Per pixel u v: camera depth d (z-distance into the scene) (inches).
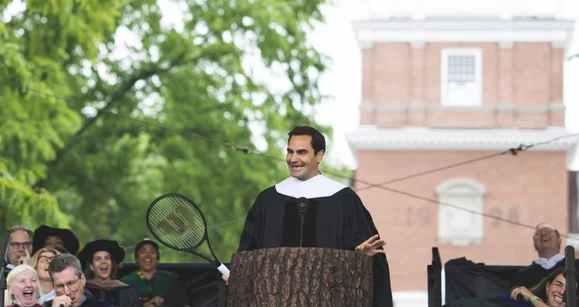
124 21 2886.3
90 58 2244.1
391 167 4692.4
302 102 2962.6
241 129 2861.7
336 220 877.8
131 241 2878.9
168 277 1273.4
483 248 4630.9
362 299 808.9
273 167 2891.2
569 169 4795.8
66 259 992.2
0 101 2159.2
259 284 800.9
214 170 2817.4
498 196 4667.8
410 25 4766.2
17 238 1151.0
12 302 963.3
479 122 4729.3
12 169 2175.2
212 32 2933.1
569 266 943.0
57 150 2731.3
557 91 4746.6
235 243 2805.1
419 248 4633.4
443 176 4670.3
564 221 4645.7
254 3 2898.6
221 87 2923.2
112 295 1202.6
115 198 2822.3
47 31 2250.2
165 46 2883.9
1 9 2044.8
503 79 4766.2
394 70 4761.3
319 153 885.2
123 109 2832.2
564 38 4771.2
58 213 2036.2
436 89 4749.0
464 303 1077.1
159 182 2992.1
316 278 796.6
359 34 4768.7
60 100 2274.9
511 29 4761.3
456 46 4783.5
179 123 2824.8
